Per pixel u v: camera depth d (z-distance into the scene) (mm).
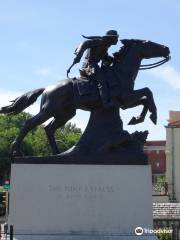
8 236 15789
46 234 15906
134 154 16594
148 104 16906
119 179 16391
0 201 28016
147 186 16406
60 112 16625
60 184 16219
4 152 78750
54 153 17031
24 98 17031
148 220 16234
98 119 16922
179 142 59062
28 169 16188
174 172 58500
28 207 16047
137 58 17344
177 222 31016
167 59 17594
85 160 16391
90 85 16766
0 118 89750
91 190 16250
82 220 16109
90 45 16797
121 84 16812
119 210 16250
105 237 15805
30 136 79812
